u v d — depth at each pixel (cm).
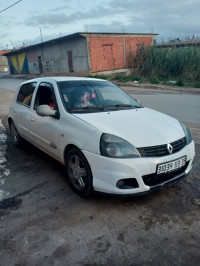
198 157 435
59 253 222
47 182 359
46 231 251
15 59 3838
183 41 2841
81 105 356
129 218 271
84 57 2367
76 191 321
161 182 289
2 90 1672
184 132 328
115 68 2553
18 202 306
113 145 271
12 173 392
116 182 269
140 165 268
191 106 951
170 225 259
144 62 2289
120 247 229
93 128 291
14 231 251
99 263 211
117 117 326
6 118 828
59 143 340
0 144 546
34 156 466
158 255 220
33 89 445
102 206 295
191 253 221
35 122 404
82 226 258
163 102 1052
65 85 382
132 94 1348
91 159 283
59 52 2705
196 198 310
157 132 298
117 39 2505
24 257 217
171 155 286
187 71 1988
